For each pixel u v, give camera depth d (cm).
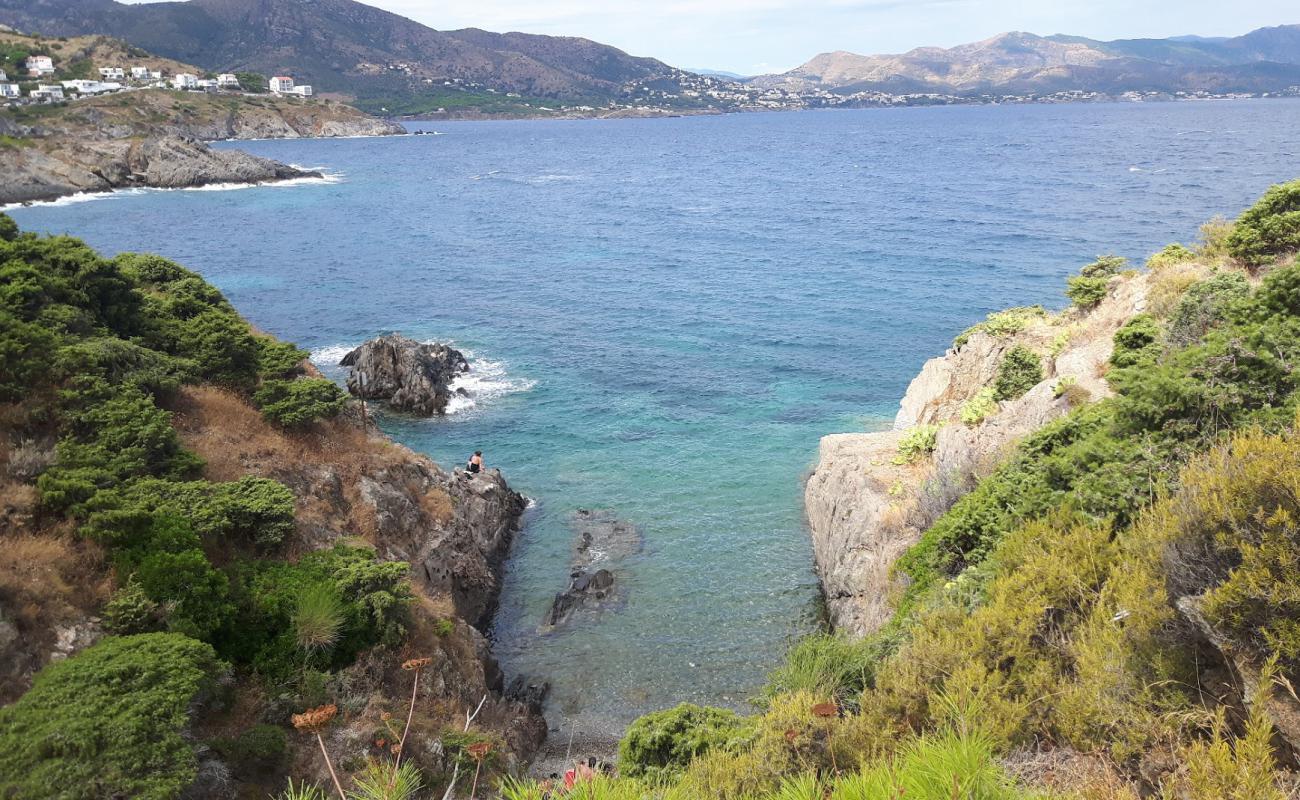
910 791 701
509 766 1812
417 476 2867
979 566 1590
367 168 18200
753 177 15912
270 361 2912
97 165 13625
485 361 5141
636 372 4938
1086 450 1695
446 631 2083
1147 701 909
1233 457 959
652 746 1542
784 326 5788
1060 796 783
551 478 3584
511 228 10169
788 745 1166
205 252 8375
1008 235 8438
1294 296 1752
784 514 3228
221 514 1923
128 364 2367
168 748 1238
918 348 5250
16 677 1391
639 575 2809
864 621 2245
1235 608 834
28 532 1666
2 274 2339
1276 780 740
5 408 1969
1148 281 2694
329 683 1717
